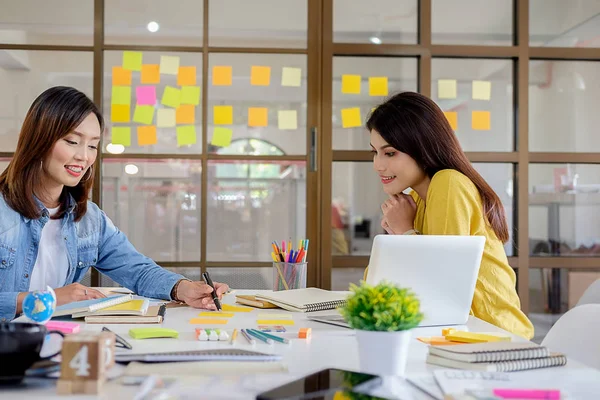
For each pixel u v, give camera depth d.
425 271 1.33
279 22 2.99
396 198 1.90
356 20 3.01
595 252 3.08
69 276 1.90
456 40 3.04
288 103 2.99
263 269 2.98
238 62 2.98
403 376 0.94
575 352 1.29
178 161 2.96
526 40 3.04
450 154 1.74
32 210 1.79
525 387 0.87
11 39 2.92
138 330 1.23
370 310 0.94
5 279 1.77
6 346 0.85
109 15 2.95
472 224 1.64
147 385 0.81
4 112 2.91
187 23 2.97
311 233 2.98
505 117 3.06
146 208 2.95
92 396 0.81
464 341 1.14
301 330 1.24
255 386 0.86
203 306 1.62
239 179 2.98
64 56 2.93
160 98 2.96
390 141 1.78
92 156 1.87
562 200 3.07
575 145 3.09
